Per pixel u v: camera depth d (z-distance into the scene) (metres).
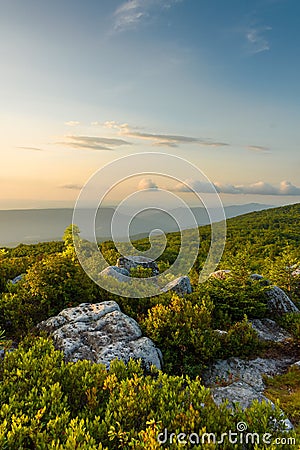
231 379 7.46
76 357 6.74
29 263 11.94
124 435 3.80
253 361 8.31
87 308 8.38
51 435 3.79
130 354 6.82
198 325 8.16
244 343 8.68
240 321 10.49
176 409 4.12
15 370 5.12
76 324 7.65
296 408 6.48
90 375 4.91
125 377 5.19
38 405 4.25
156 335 7.84
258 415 4.10
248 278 11.48
